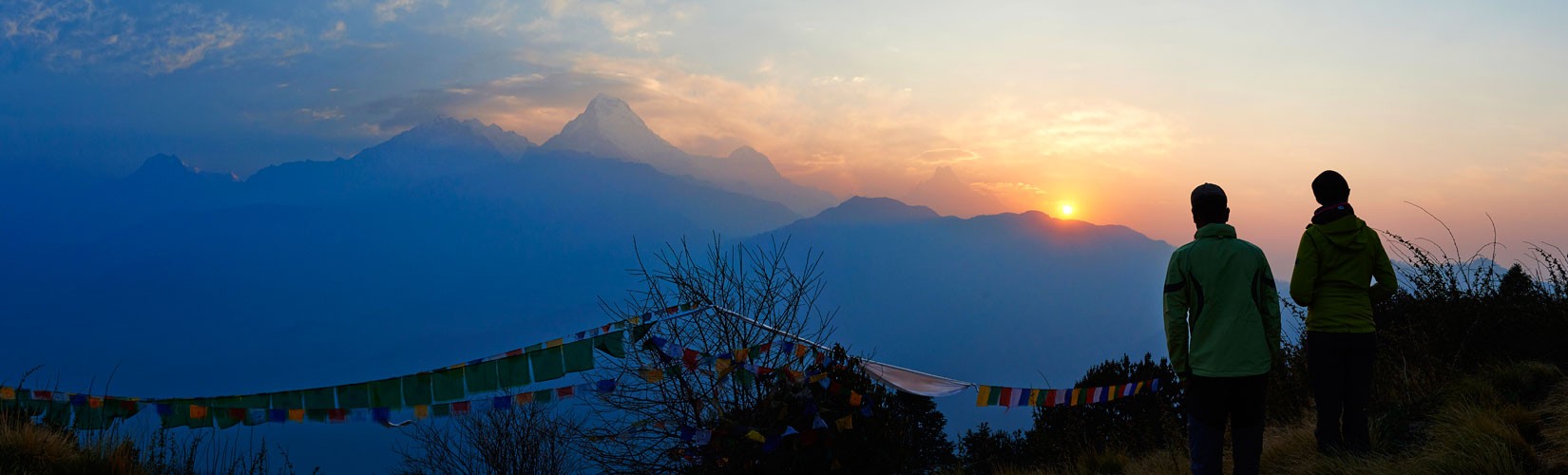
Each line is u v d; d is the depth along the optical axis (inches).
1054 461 376.2
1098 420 379.9
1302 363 321.1
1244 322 185.2
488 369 241.0
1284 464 238.7
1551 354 278.8
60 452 241.9
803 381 235.0
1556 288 296.7
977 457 423.8
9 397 256.7
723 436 233.9
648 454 281.4
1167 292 196.1
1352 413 224.4
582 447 290.4
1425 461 205.0
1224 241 189.8
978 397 249.1
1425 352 292.5
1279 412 319.6
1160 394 362.3
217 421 241.1
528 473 359.3
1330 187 223.3
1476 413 224.5
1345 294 221.0
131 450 249.0
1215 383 186.5
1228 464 250.2
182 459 251.9
